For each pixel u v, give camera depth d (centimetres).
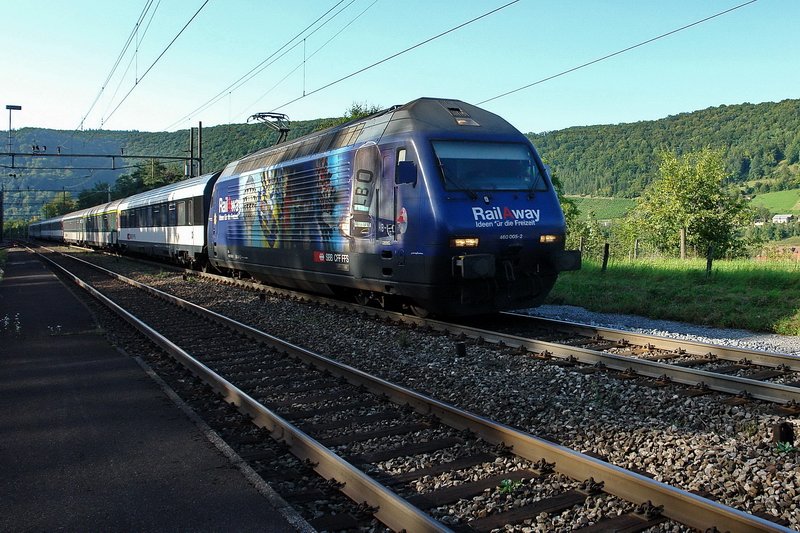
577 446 551
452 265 1034
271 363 914
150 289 1831
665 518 408
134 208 3462
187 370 855
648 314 1334
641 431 568
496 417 637
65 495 459
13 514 429
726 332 1138
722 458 497
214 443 564
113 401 706
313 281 1438
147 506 440
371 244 1174
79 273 2812
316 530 408
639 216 3244
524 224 1095
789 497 429
